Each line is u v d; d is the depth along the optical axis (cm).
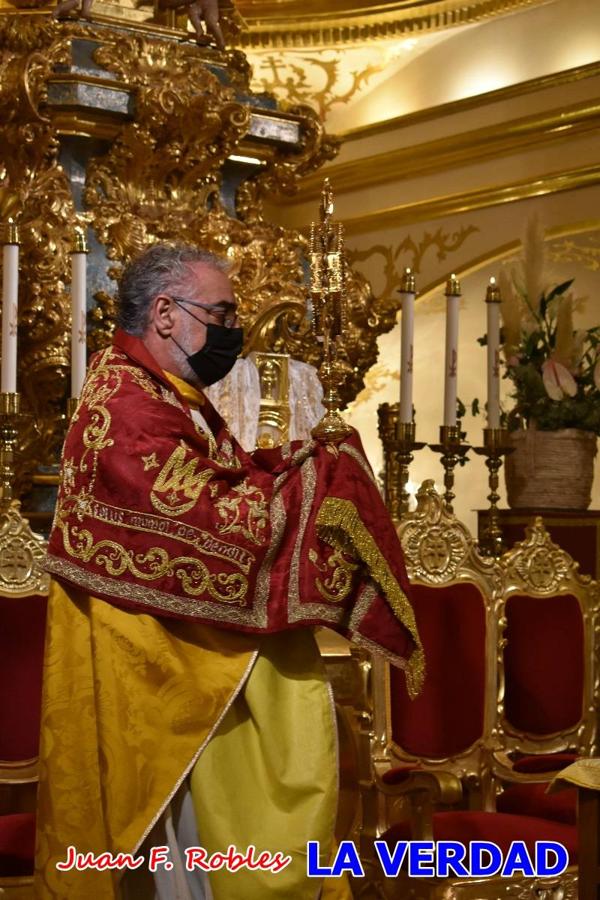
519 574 554
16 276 521
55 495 622
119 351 388
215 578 361
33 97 612
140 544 361
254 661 372
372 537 372
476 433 1109
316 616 369
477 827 473
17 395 511
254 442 611
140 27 671
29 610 475
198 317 388
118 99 629
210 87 643
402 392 616
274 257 677
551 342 714
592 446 705
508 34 995
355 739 520
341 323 385
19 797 505
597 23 936
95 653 364
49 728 371
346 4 1034
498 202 974
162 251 393
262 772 370
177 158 646
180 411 376
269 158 692
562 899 462
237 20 736
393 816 561
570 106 923
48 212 615
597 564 698
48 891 365
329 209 383
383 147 1066
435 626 528
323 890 380
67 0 645
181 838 371
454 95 1034
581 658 562
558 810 500
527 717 548
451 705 526
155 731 361
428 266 1034
